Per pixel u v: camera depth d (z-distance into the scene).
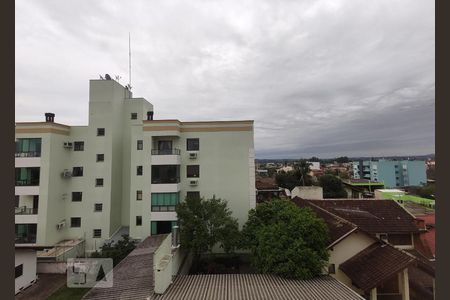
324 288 13.38
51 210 25.52
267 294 12.75
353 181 64.12
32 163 25.42
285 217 17.14
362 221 21.91
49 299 17.73
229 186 26.30
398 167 85.88
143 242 21.78
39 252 23.88
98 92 27.89
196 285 13.89
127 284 13.66
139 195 26.47
